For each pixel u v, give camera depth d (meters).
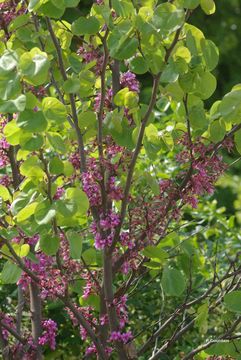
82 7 12.73
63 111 2.95
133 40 3.04
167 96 3.49
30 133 2.94
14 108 2.83
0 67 2.89
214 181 3.42
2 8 3.67
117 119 3.23
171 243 4.07
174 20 2.94
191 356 3.45
